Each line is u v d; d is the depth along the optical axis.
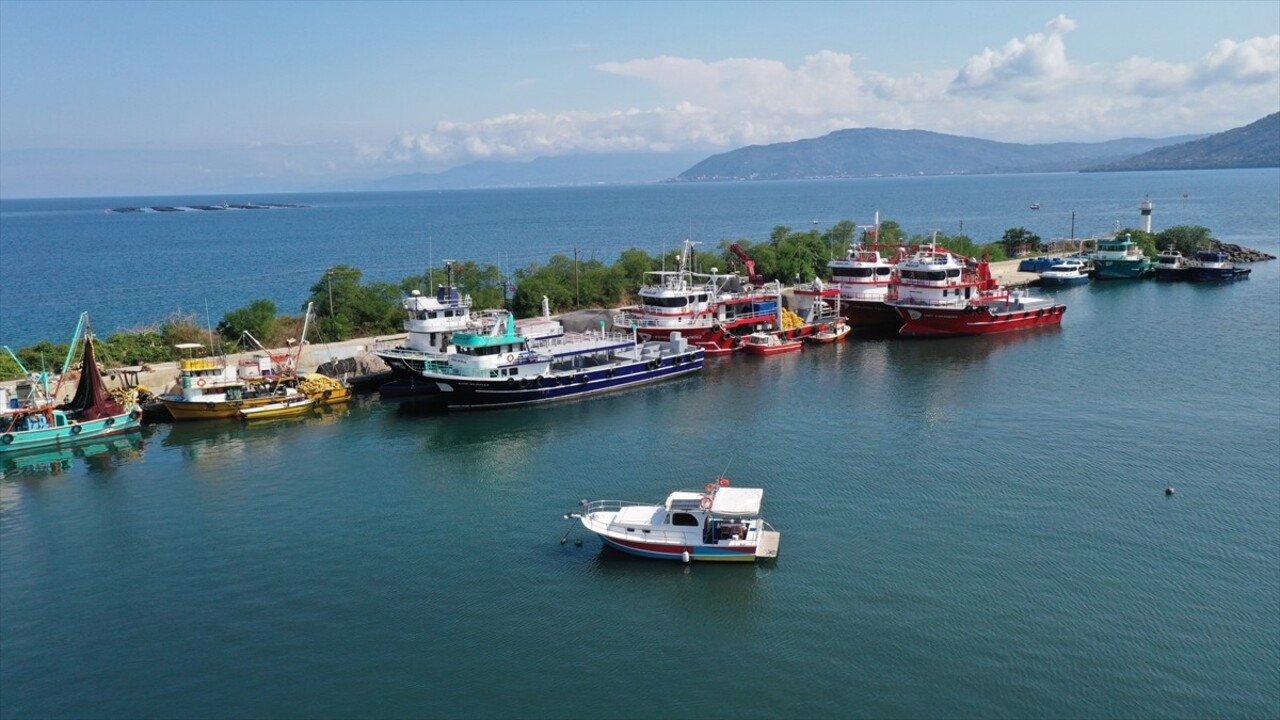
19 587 52.38
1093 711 39.38
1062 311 133.62
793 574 51.94
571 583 51.75
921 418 82.94
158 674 43.16
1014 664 42.72
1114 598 48.38
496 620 47.66
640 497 64.38
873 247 148.62
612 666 43.25
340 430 84.44
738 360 115.81
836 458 71.75
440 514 62.22
